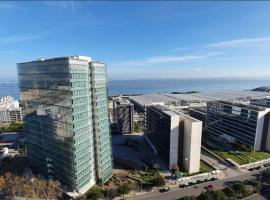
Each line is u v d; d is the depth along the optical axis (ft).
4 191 429.38
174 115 504.84
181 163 536.01
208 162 565.12
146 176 494.18
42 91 431.02
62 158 422.82
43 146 466.29
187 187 452.35
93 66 408.67
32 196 411.34
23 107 497.46
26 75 463.01
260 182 454.40
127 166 545.44
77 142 394.52
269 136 621.31
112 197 410.31
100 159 447.42
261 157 590.55
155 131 630.33
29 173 495.00
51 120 426.10
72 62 365.61
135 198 415.44
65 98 381.60
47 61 401.08
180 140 526.16
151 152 640.58
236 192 411.54
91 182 446.19
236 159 577.84
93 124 437.17
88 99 413.39
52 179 456.86
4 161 581.12
